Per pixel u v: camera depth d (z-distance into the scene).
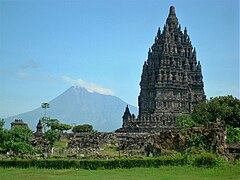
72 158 100.19
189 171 83.25
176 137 112.31
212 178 74.00
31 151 124.00
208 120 174.38
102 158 101.06
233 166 88.56
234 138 156.12
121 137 166.38
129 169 87.25
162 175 78.12
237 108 178.50
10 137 130.12
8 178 74.25
